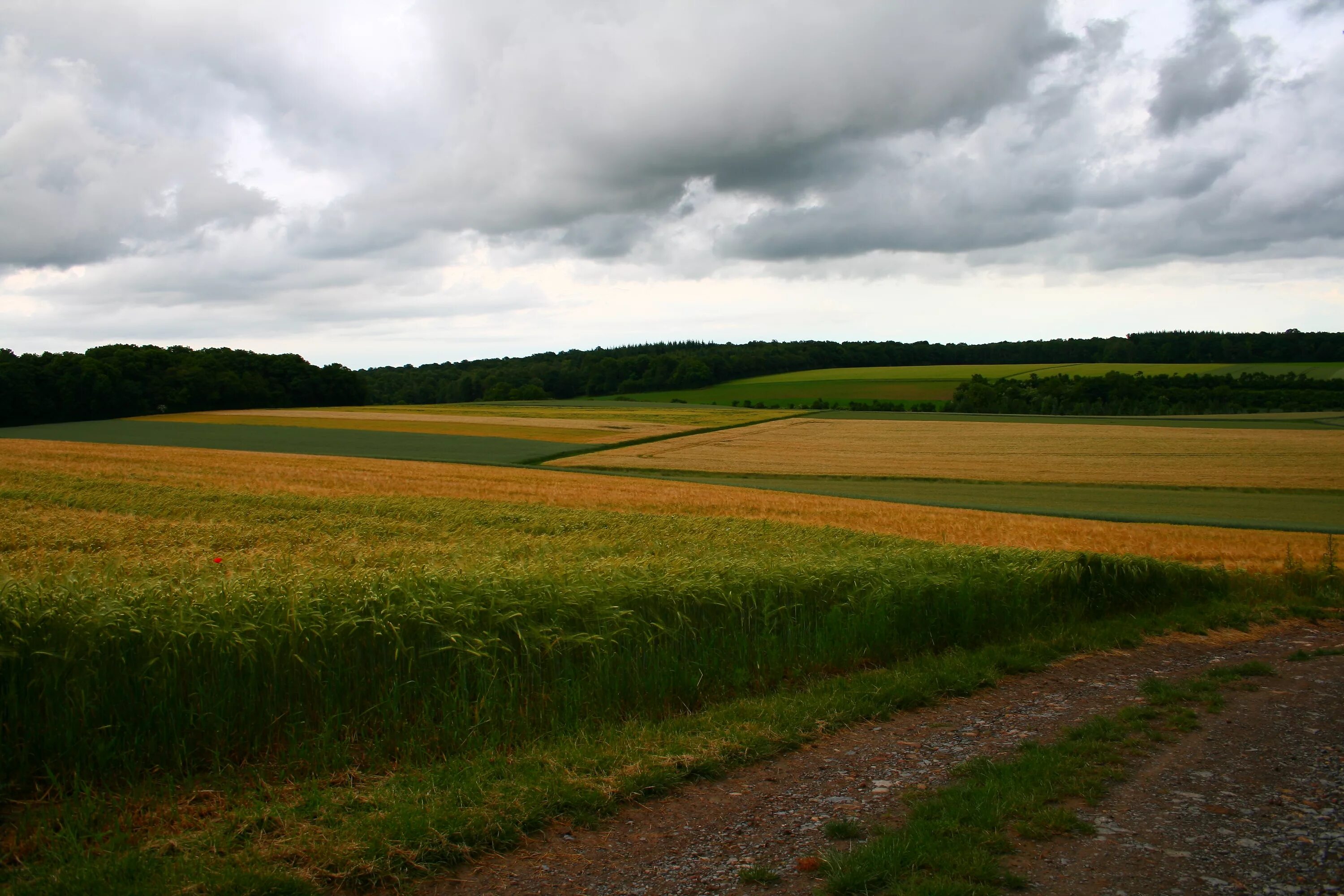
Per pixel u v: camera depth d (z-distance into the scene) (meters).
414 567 7.96
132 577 7.59
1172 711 6.76
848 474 46.53
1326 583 14.06
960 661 8.20
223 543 19.67
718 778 5.31
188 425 71.75
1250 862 4.06
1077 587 11.50
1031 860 4.10
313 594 6.59
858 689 7.09
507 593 7.12
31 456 41.97
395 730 5.73
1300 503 35.84
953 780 5.24
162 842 4.28
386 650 6.18
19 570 14.63
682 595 7.94
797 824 4.59
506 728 5.95
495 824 4.41
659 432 69.19
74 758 4.98
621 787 4.97
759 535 23.20
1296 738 6.09
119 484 29.44
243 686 5.55
